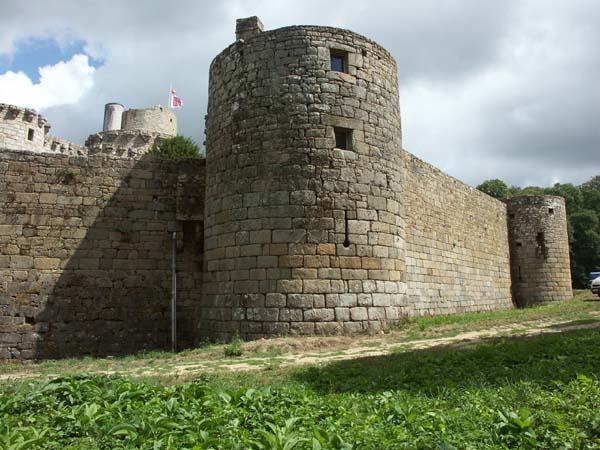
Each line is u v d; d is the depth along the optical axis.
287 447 5.15
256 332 15.11
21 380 11.05
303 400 7.43
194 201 19.52
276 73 16.45
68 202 18.67
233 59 17.30
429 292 24.84
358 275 15.71
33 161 18.64
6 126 34.97
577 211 67.81
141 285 18.80
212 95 18.19
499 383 8.34
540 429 5.74
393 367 10.16
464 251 29.62
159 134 42.59
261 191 15.90
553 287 37.38
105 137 42.00
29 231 18.19
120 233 18.95
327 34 16.77
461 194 30.23
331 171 15.92
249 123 16.48
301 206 15.58
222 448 5.36
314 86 16.28
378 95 17.31
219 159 17.16
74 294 18.17
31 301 17.78
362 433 5.76
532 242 37.75
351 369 10.27
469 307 29.17
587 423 6.00
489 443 5.48
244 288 15.58
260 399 7.30
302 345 13.80
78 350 17.83
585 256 63.12
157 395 7.72
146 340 18.45
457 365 10.09
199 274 19.33
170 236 19.39
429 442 5.42
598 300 31.86
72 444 5.79
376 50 17.61
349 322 15.28
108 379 9.05
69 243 18.45
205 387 7.98
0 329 17.39
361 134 16.59
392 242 16.72
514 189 80.69
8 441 5.60
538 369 9.03
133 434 5.87
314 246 15.40
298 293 15.10
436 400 7.35
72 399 7.57
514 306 36.28
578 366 9.23
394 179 17.33
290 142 15.95
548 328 16.80
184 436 5.68
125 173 19.39
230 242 16.17
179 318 18.84
